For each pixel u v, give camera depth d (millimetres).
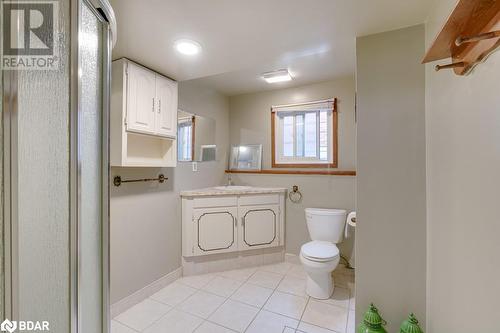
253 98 3301
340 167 2777
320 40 1597
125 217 1966
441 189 1184
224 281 2445
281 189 2924
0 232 566
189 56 1806
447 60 1149
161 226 2324
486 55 750
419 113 1421
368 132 1521
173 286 2340
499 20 671
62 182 718
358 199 1535
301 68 2467
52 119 685
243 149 3348
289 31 1488
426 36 1393
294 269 2740
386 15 1335
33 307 635
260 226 2844
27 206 617
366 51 1538
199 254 2582
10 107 575
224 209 2689
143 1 1194
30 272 626
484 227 815
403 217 1446
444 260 1150
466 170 938
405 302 1439
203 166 2965
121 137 1796
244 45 1651
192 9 1267
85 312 889
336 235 2467
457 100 1013
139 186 2104
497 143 739
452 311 1062
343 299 2094
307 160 2998
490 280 778
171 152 2279
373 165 1508
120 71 1803
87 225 890
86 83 870
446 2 1107
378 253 1495
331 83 2832
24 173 608
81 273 796
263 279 2486
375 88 1513
